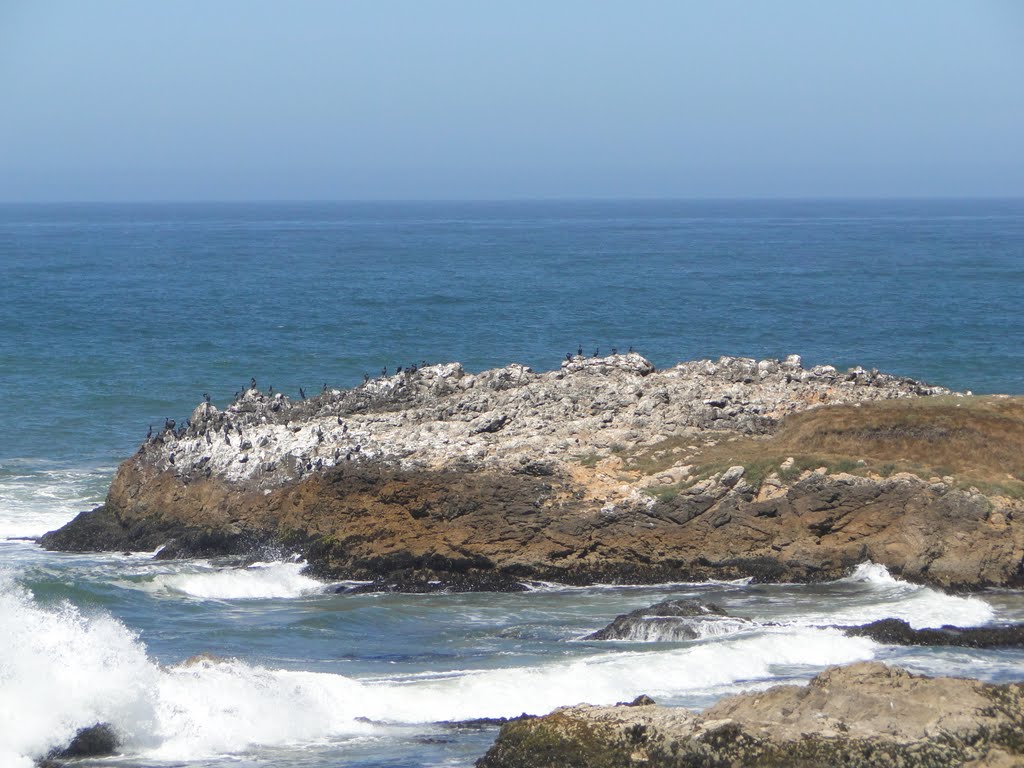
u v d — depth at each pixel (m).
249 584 55.06
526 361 122.12
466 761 34.25
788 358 76.56
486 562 55.72
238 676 38.44
